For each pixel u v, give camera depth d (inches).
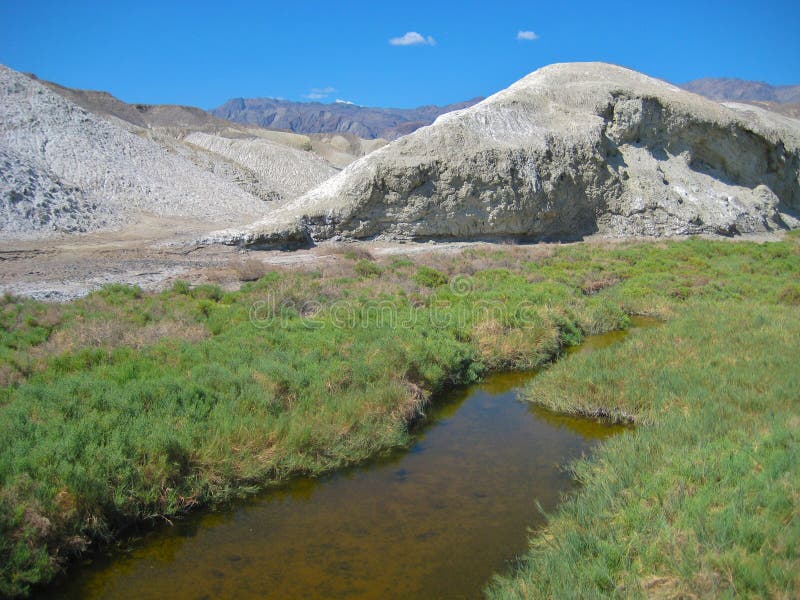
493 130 1267.2
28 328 462.6
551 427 370.0
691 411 350.0
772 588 177.8
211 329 485.7
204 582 225.3
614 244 1181.1
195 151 2171.5
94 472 252.1
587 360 462.9
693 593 183.3
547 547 233.0
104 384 330.6
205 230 1216.2
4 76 1489.9
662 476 258.2
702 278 826.2
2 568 210.2
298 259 908.0
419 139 1202.0
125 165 1478.8
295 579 226.1
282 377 362.6
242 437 302.8
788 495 222.2
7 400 317.4
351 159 3720.5
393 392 368.2
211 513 271.0
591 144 1309.1
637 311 686.5
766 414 329.7
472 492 287.4
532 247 1139.9
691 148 1494.8
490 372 478.6
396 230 1155.3
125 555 241.4
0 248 864.9
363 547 244.8
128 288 619.5
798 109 3698.3
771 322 557.6
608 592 193.0
